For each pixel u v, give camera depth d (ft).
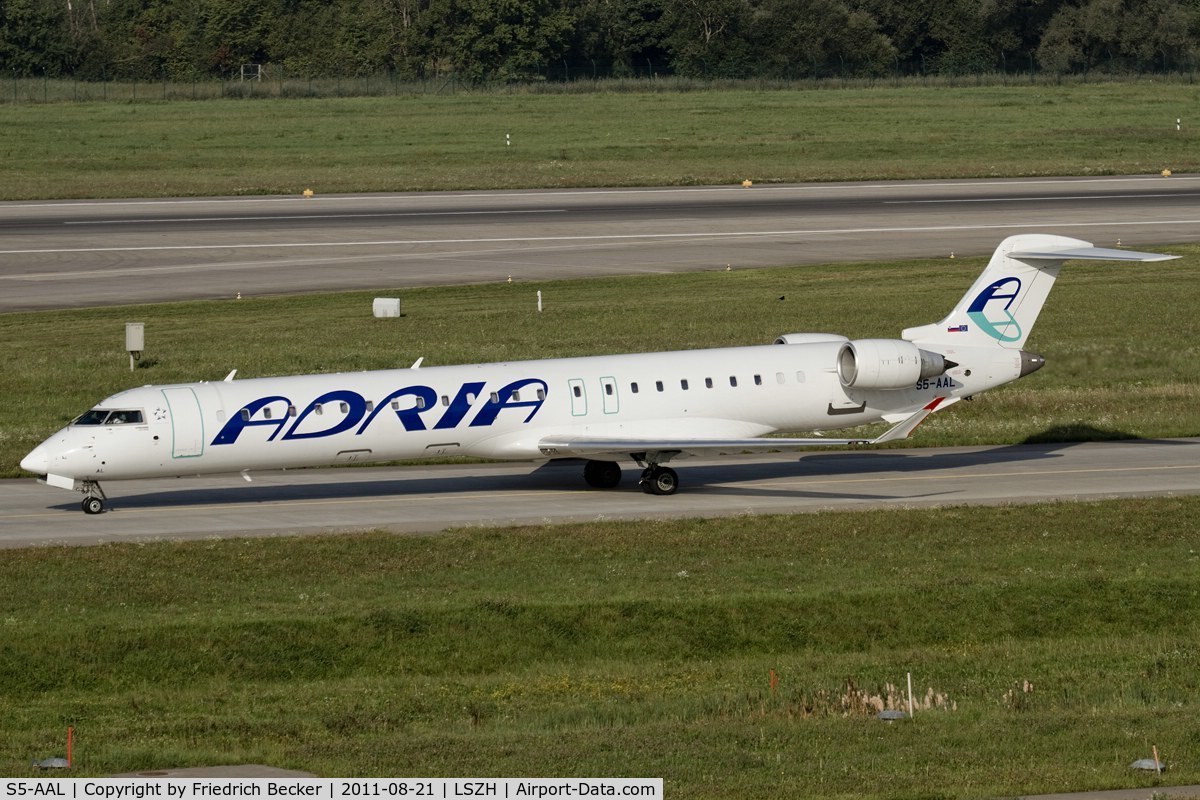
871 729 271.69
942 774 236.43
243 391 466.29
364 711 293.84
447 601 361.10
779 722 279.69
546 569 395.55
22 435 580.30
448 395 478.18
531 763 248.93
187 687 320.29
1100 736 261.24
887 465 551.18
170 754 256.73
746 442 476.13
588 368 499.10
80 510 466.29
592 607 358.23
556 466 552.41
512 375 489.67
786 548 418.72
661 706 294.05
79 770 249.14
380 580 383.45
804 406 513.45
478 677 328.08
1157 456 560.20
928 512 459.73
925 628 361.10
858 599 369.09
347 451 472.03
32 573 384.68
